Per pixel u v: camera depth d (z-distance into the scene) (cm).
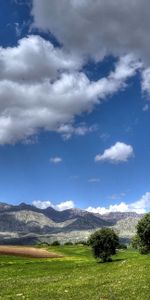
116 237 9194
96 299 4178
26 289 5331
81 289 4941
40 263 9625
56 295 4588
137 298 4125
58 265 9025
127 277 5700
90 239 9238
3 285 5959
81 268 8062
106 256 9069
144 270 6209
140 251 8894
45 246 17175
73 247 15538
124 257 10031
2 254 11738
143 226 8800
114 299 4141
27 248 14612
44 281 6166
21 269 8381
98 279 5838
